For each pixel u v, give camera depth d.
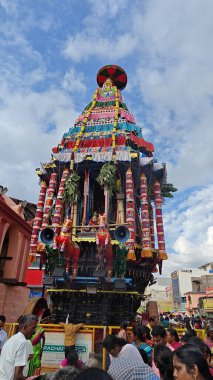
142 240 15.57
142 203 16.23
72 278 13.66
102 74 24.83
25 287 20.19
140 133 20.20
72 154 16.95
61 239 12.81
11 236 21.14
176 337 7.16
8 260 20.59
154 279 17.62
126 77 24.75
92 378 2.36
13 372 4.64
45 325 10.43
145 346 6.85
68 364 5.91
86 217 15.99
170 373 4.31
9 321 17.94
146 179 17.30
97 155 16.66
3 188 21.48
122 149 17.72
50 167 17.58
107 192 15.76
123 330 8.70
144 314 15.15
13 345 4.84
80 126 20.16
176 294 60.16
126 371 4.07
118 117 20.53
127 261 14.73
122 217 15.73
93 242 14.70
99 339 10.22
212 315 45.44
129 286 13.91
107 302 13.53
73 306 13.77
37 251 15.26
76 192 16.31
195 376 3.07
